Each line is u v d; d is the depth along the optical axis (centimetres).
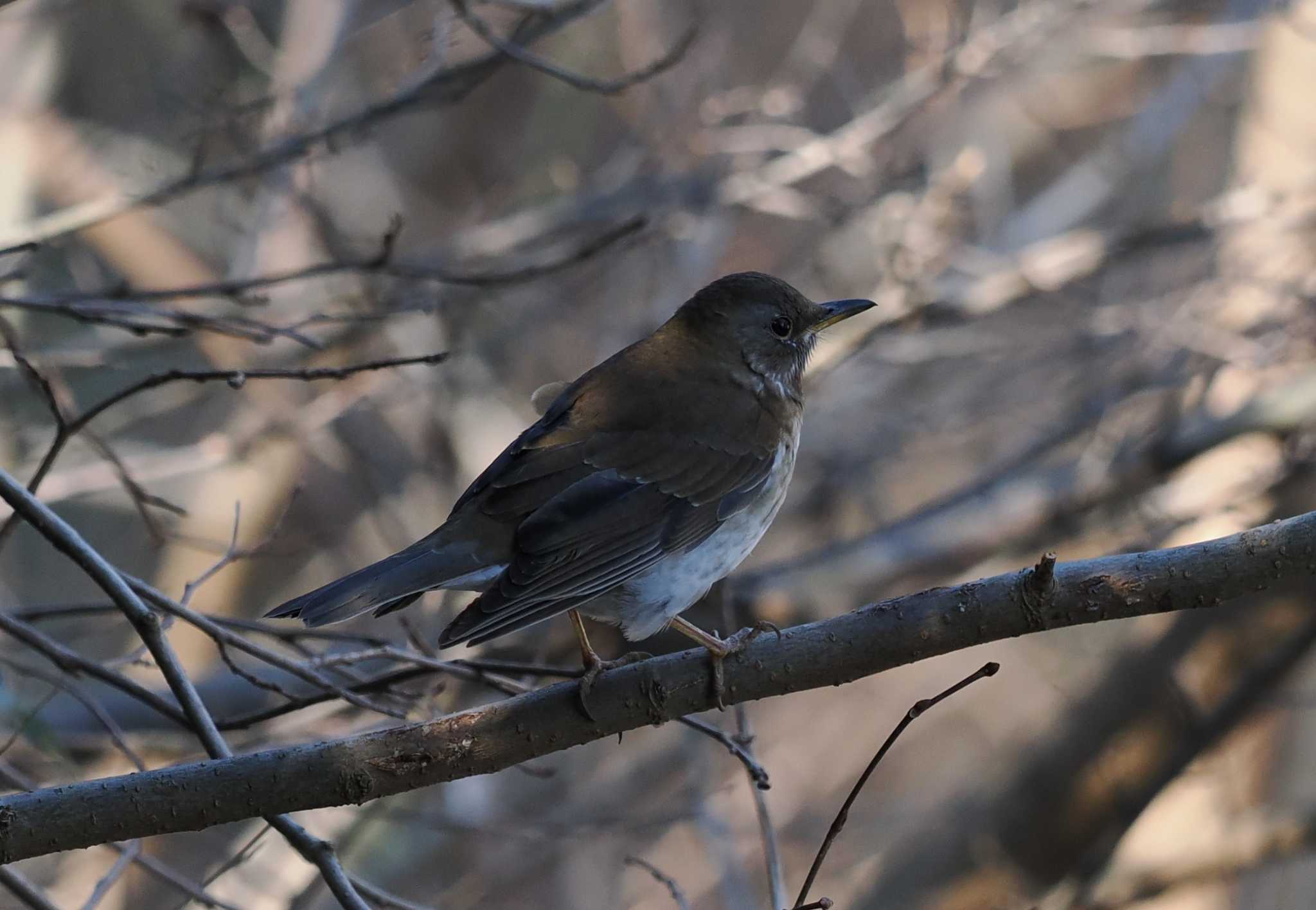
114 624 1293
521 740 646
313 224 1489
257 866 1181
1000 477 1509
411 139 1855
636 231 1039
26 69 1554
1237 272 1505
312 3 1488
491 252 1478
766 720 1800
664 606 771
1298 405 1409
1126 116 1984
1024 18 1462
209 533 1556
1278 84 1669
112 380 1574
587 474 768
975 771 1677
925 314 1457
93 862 1266
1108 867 1391
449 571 725
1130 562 633
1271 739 1486
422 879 1483
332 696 764
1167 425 1463
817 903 618
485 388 1619
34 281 1554
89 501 1579
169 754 1213
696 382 823
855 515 1788
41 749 982
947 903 1437
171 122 1508
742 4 1842
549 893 1559
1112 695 1427
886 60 1845
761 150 1458
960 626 640
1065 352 1586
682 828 1595
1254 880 1559
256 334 905
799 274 1683
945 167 1544
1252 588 630
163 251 1577
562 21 1090
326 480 1658
